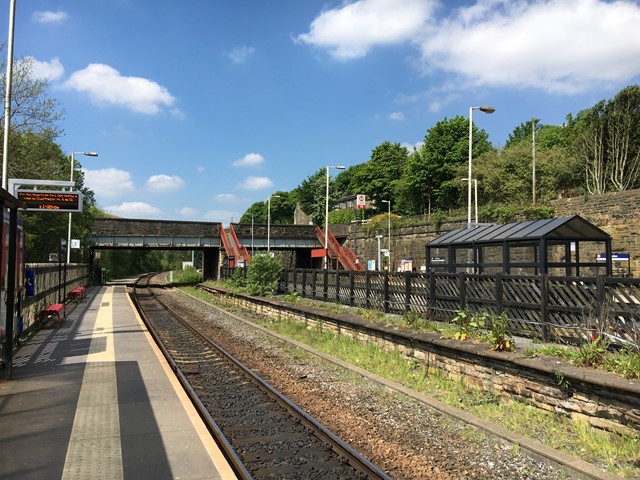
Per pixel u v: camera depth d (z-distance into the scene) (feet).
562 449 19.48
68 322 57.82
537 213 121.19
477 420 22.48
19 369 31.60
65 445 18.25
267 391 28.78
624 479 16.21
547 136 229.25
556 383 22.91
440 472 17.75
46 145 98.22
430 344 32.81
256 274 83.20
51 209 51.44
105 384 27.63
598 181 150.41
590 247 104.42
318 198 360.07
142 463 16.62
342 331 47.09
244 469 16.89
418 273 43.21
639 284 23.68
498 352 26.68
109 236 174.50
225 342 49.19
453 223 150.71
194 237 186.29
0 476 15.57
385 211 275.59
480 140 225.35
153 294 128.16
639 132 146.00
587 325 26.27
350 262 181.27
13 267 29.58
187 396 25.16
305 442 20.70
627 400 19.70
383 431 22.21
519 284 32.04
